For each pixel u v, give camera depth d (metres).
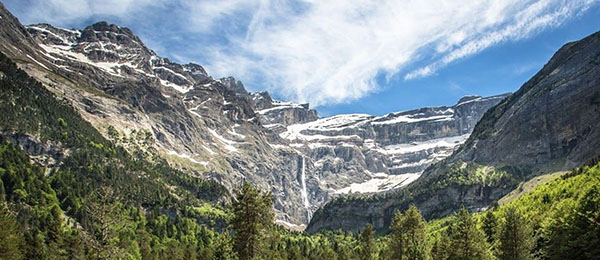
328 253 175.12
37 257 123.69
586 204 73.69
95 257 53.00
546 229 89.38
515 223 88.19
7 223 93.50
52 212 187.88
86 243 53.66
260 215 85.75
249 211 84.31
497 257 90.38
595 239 69.50
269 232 88.81
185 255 157.00
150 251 173.25
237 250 84.88
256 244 85.25
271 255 139.25
